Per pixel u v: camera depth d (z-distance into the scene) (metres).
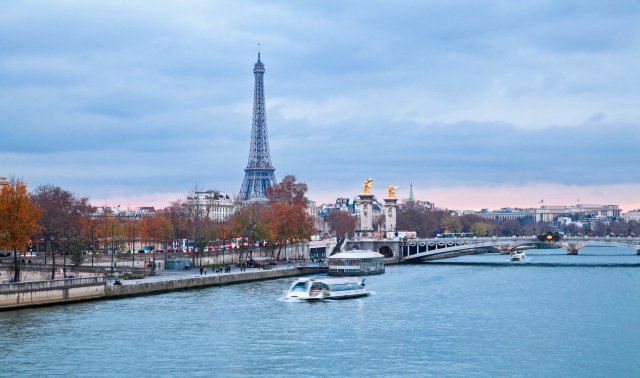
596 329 169.25
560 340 157.00
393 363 135.62
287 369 130.62
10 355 136.62
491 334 162.25
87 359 134.75
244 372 128.50
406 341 154.38
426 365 134.75
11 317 170.50
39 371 127.12
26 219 198.88
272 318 179.38
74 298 192.62
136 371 128.12
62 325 162.62
